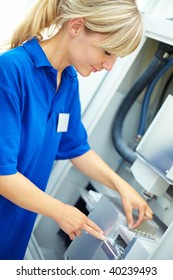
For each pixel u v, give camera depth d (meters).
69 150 1.18
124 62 1.26
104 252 1.05
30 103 0.89
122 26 0.78
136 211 1.15
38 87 0.92
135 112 1.56
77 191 1.63
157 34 1.12
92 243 1.14
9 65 0.83
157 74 1.38
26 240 1.13
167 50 1.28
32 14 0.93
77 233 0.90
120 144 1.49
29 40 0.94
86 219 0.91
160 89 1.49
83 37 0.83
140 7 1.30
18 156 0.93
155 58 1.32
